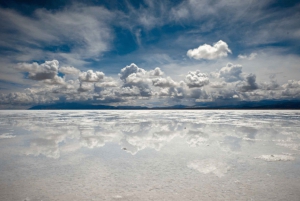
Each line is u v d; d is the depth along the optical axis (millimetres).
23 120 32656
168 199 4785
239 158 8664
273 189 5387
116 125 23219
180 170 7047
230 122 27156
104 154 9461
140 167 7398
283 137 14047
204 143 12070
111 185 5676
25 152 9859
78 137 14312
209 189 5391
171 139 13484
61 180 6074
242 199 4789
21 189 5398
